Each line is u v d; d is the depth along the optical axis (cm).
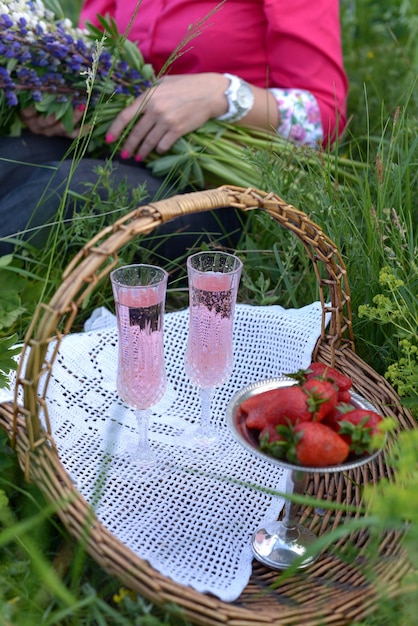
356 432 108
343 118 227
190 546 125
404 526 111
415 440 100
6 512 125
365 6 310
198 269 138
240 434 112
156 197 195
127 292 121
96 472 138
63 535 127
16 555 125
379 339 176
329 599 112
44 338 110
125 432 147
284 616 104
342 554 121
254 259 197
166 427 151
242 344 162
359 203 182
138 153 205
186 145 201
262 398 115
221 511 133
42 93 194
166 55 216
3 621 102
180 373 162
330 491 136
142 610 115
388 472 132
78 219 175
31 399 116
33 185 190
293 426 108
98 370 156
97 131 204
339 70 220
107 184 185
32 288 176
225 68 218
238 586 115
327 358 152
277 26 208
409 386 142
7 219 189
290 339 157
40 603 115
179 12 211
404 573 109
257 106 206
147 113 198
